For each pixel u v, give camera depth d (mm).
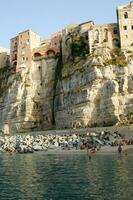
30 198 29922
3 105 132875
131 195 29156
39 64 133000
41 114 125250
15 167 52781
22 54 135125
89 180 36875
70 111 108688
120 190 31125
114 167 46406
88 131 92000
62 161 59000
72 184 35188
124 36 111000
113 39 113625
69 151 77625
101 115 99375
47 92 126562
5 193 32156
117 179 36469
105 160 56500
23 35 136875
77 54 117875
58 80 121875
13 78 133375
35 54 135875
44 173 44562
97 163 52625
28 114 122875
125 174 39500
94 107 101938
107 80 102312
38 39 140625
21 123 122250
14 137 106375
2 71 144500
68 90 113062
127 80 99500
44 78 130000
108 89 99625
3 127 126625
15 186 35500
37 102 126812
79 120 103375
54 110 119250
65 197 29688
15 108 125812
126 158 58219
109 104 97250
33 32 137750
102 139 83188
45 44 139125
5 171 48062
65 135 94938
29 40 135125
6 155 78625
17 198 30062
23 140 96438
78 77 109750
